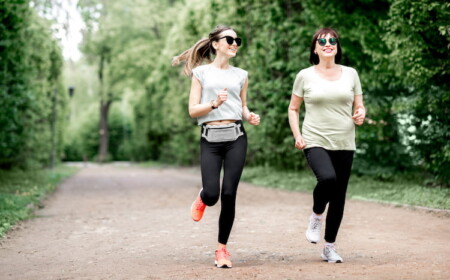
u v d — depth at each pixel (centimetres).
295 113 480
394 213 840
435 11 902
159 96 4169
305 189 1367
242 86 480
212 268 456
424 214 812
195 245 601
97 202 1201
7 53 1281
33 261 523
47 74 2114
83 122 6175
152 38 4628
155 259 517
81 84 5916
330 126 454
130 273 446
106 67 4994
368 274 409
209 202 452
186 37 2661
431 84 1011
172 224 798
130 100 5366
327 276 406
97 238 675
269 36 1617
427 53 948
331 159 461
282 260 490
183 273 437
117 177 2436
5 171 1905
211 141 456
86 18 1645
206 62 498
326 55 459
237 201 1146
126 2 4519
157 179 2214
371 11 1233
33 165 2162
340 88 454
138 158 5262
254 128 1781
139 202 1188
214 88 462
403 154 1303
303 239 621
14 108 1356
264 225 757
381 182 1272
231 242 613
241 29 1852
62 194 1438
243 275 421
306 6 1311
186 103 3222
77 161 6134
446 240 581
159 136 4581
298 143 463
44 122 2416
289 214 884
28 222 838
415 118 1173
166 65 3228
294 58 1460
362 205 968
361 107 457
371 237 618
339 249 544
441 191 964
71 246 614
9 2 1183
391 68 1071
